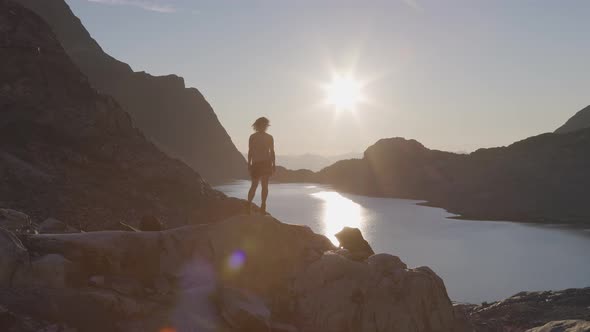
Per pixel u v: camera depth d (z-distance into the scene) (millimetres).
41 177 28203
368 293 8562
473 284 86938
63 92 35781
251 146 9727
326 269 8609
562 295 34656
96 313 6441
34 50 35312
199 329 6988
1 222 8609
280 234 9055
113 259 7270
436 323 8633
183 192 34906
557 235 150500
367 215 190750
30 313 6105
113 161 34219
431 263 105062
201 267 8023
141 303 6941
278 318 8172
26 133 31594
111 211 28750
